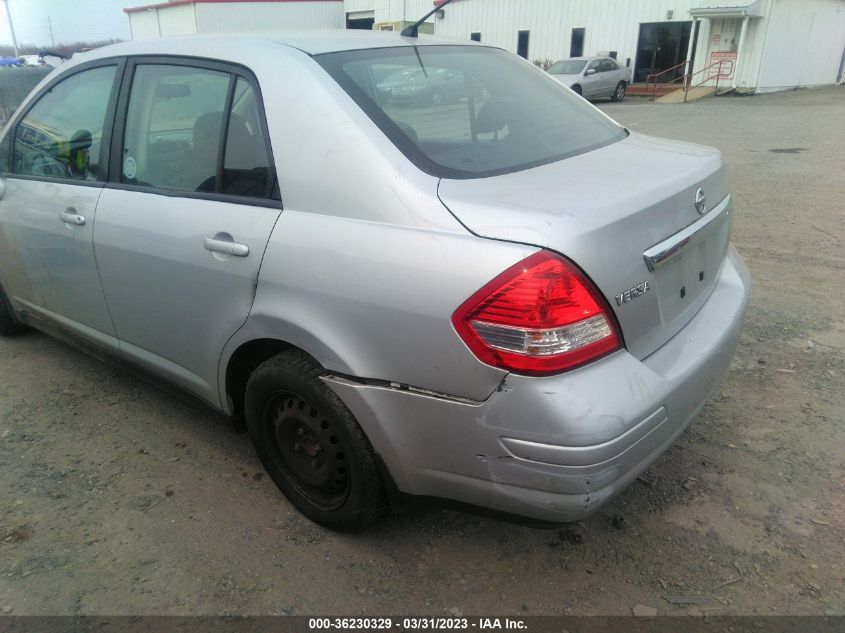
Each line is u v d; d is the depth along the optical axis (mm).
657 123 15406
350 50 2523
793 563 2303
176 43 2805
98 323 3172
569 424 1778
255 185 2369
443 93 2521
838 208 6762
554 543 2439
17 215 3410
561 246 1806
